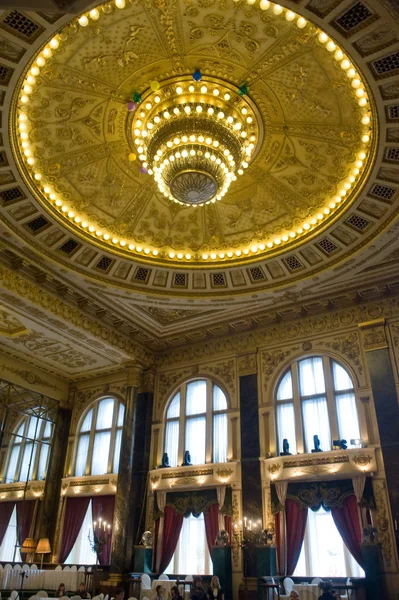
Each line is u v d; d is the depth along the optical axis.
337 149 10.14
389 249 11.52
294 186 11.27
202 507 13.79
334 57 8.23
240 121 9.99
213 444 14.62
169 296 13.62
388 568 10.67
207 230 12.54
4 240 11.43
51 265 12.35
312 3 6.85
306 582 11.59
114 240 12.48
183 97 9.71
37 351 16.31
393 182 9.83
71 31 7.99
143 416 16.08
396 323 13.03
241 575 12.35
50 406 17.86
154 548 14.01
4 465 16.61
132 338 16.19
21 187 10.21
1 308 13.41
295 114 9.77
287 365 14.39
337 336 13.87
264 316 14.83
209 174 9.97
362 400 12.71
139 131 10.23
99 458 16.81
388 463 11.56
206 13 8.07
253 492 13.13
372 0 6.61
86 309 14.42
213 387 15.51
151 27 8.31
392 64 7.56
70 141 10.23
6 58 7.68
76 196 11.34
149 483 15.03
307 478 12.36
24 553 16.05
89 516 16.05
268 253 12.48
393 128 8.65
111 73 9.10
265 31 8.30
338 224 11.20
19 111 9.12
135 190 11.70
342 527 11.62
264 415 14.03
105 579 14.27
